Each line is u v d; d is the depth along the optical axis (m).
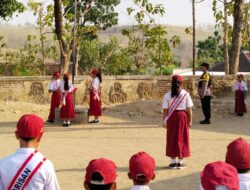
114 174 3.58
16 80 19.47
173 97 9.39
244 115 17.58
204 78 15.80
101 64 37.84
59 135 13.69
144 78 20.98
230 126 15.38
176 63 51.88
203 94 15.78
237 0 22.62
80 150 11.45
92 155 10.87
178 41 27.03
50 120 15.99
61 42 21.58
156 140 12.92
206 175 3.16
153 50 27.84
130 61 35.22
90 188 3.54
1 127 15.08
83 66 39.97
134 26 29.52
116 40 39.75
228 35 25.80
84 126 15.38
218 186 3.09
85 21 42.66
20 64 27.20
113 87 20.52
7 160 3.78
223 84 21.39
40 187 3.73
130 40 30.00
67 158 10.52
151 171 3.91
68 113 15.35
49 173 3.78
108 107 18.91
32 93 19.75
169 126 9.50
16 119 16.66
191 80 20.86
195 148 11.73
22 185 3.71
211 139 13.00
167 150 9.59
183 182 8.62
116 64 35.47
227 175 3.12
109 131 14.43
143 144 12.31
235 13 22.81
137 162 3.90
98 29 28.84
